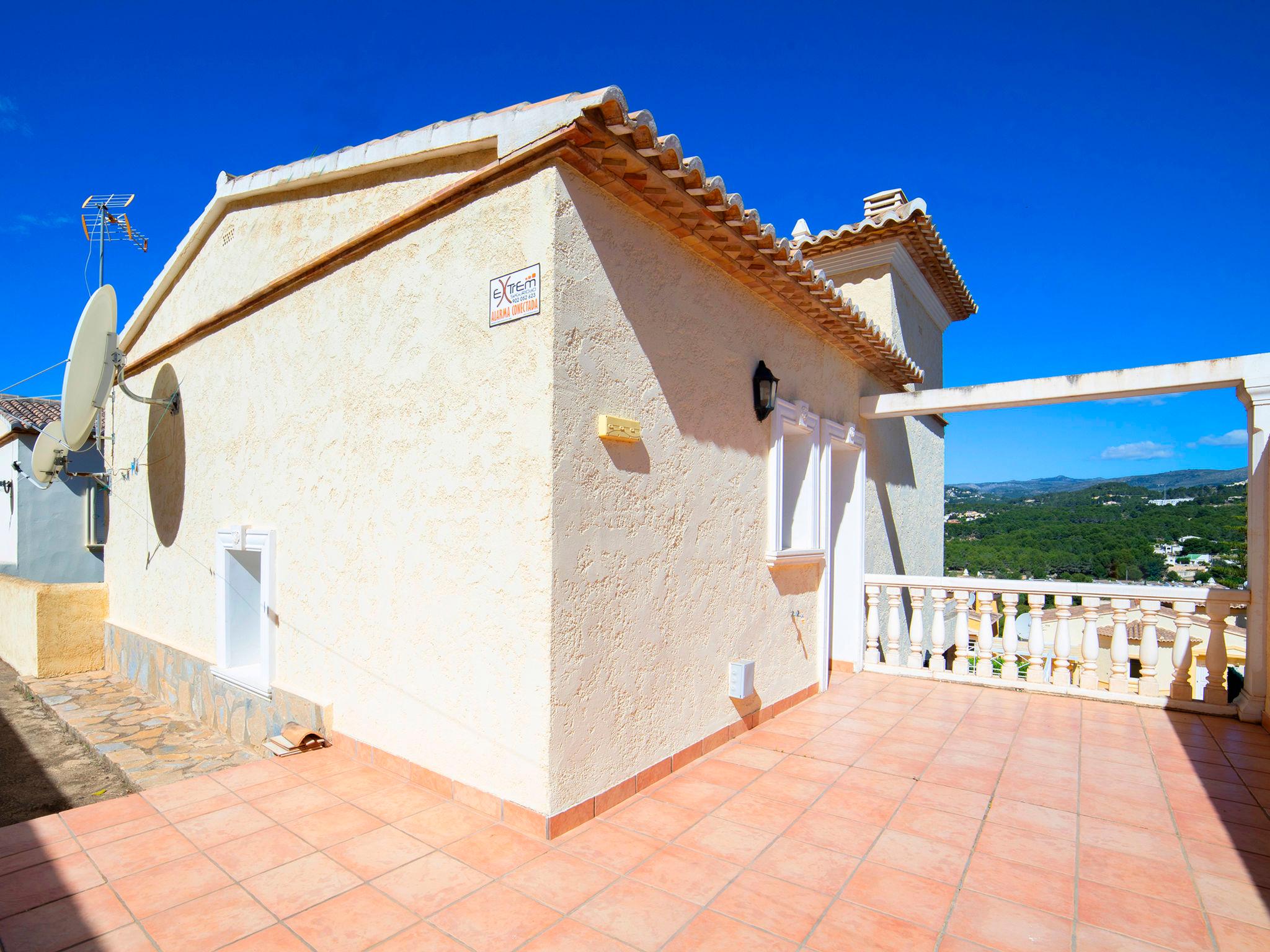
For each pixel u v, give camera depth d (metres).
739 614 5.05
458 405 3.87
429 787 3.98
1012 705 6.03
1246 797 4.03
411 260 4.23
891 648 7.38
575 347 3.53
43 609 8.70
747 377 5.20
